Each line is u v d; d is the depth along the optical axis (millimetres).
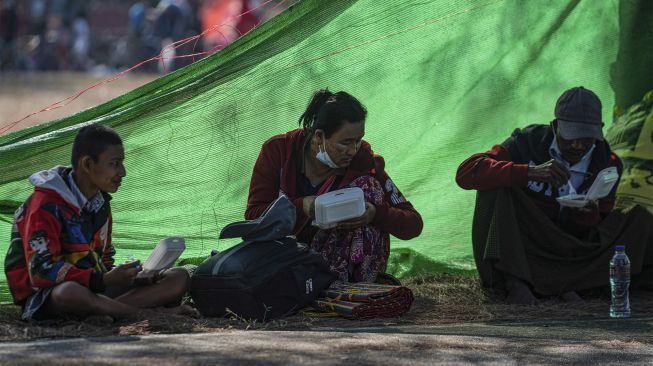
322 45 19125
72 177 15117
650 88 20578
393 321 16109
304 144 17219
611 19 20922
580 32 20891
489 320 16609
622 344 14391
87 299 14594
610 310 17234
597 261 18406
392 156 20469
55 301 14633
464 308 17422
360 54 19500
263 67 18844
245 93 18906
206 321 15266
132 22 84750
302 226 17031
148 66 82000
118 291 15594
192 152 18969
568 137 17781
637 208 18516
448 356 13008
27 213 14961
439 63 20156
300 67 19125
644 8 20484
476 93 20547
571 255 18484
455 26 19984
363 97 19875
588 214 18453
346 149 16531
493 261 18266
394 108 20172
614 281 17172
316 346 13203
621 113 20766
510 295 18266
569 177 17750
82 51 87812
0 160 17672
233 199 19281
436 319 16531
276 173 17297
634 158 19766
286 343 13336
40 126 18156
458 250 20906
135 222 19062
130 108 18281
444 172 20719
